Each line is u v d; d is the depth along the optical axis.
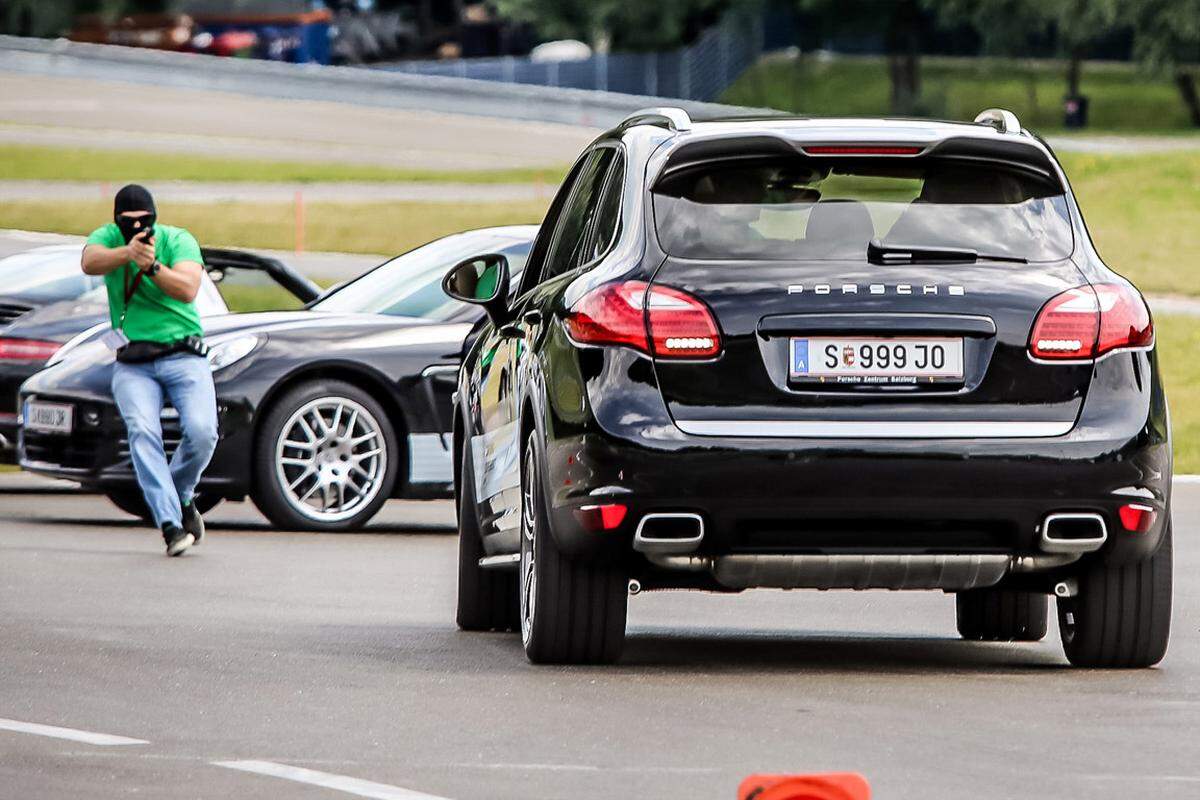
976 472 28.47
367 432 52.41
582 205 33.03
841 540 28.88
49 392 53.06
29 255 62.25
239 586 41.75
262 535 51.56
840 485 28.38
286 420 51.75
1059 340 28.88
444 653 32.66
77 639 34.00
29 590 40.69
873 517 28.62
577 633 30.56
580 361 29.22
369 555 47.69
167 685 29.36
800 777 16.55
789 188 29.70
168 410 51.56
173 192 169.75
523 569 31.73
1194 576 44.47
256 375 51.53
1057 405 28.89
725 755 24.20
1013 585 30.84
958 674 30.58
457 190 172.25
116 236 47.28
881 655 32.91
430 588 41.94
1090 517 28.89
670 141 30.22
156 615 37.19
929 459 28.41
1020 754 24.31
